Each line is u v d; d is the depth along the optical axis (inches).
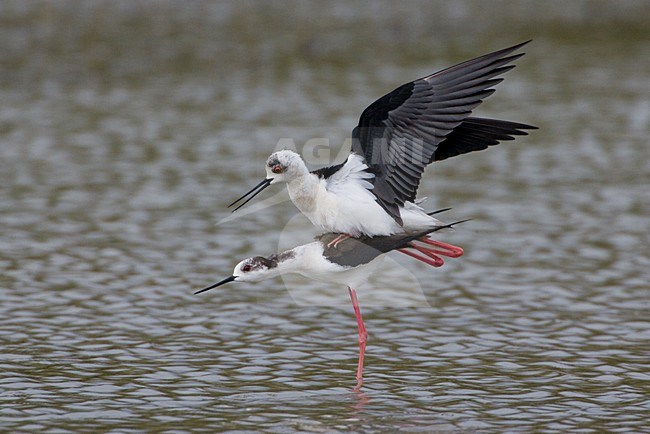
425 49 1132.5
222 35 1150.3
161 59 1056.8
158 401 387.2
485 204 669.3
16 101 920.3
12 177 716.7
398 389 401.1
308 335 462.6
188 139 815.1
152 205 659.4
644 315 481.7
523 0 1401.3
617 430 361.1
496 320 479.2
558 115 903.7
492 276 538.9
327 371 420.8
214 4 1268.5
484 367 424.2
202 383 406.0
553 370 419.8
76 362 425.4
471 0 1379.2
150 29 1154.0
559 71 1067.3
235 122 860.6
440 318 483.5
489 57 350.9
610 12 1348.4
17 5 1194.0
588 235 606.5
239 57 1077.8
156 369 419.8
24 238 591.8
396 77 1011.9
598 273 541.3
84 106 910.4
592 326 469.7
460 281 532.4
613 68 1081.4
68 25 1139.9
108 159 763.4
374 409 380.8
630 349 442.0
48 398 387.5
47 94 943.7
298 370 421.7
